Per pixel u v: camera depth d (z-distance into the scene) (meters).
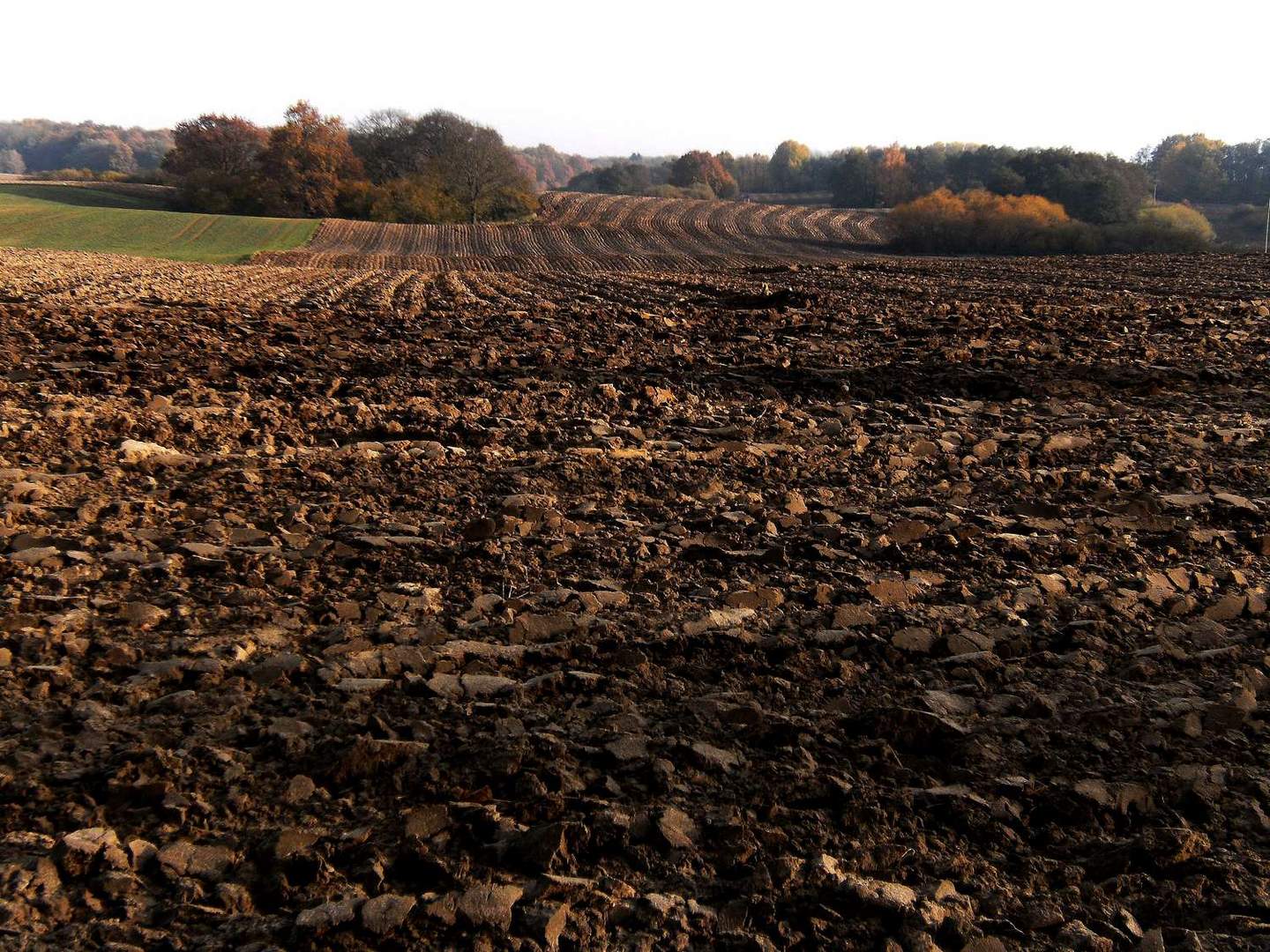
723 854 3.36
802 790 3.72
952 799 3.65
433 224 75.75
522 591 5.58
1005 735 4.16
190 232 63.84
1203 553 6.41
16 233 59.12
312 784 3.68
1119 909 3.18
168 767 3.71
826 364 13.06
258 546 6.19
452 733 4.04
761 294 20.84
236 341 14.51
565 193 104.88
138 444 8.02
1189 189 115.31
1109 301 20.09
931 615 5.25
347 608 5.22
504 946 2.90
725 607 5.35
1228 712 4.27
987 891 3.24
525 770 3.78
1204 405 10.91
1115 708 4.31
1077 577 5.87
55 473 7.46
